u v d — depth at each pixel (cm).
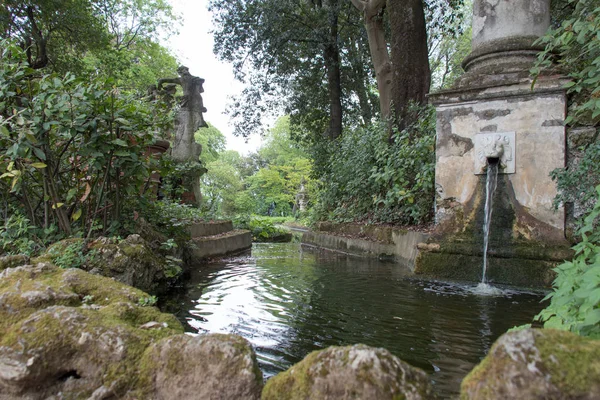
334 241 819
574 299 173
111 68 1093
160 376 135
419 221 622
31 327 148
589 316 142
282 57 1633
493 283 421
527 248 416
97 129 364
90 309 170
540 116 432
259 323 288
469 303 342
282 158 4066
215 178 3125
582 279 175
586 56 401
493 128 455
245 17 1552
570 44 373
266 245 999
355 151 867
